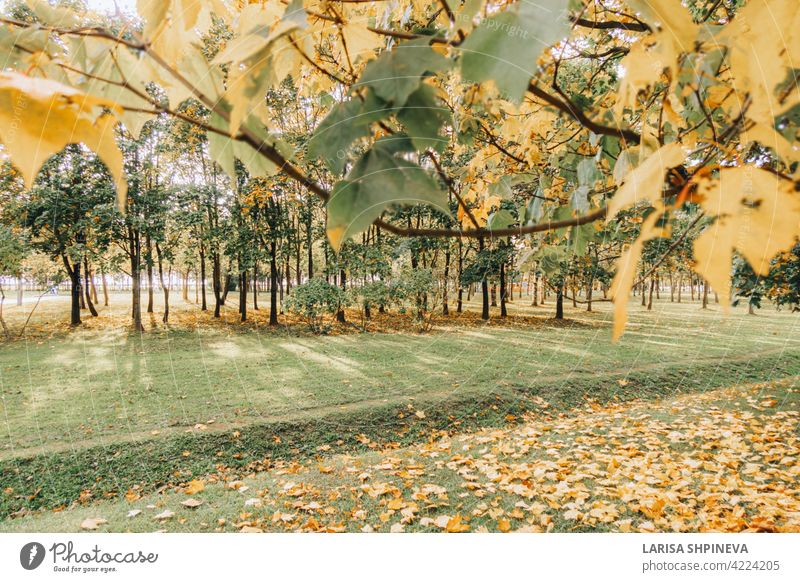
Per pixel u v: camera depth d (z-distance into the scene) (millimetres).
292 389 8766
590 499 4398
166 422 7008
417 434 7234
